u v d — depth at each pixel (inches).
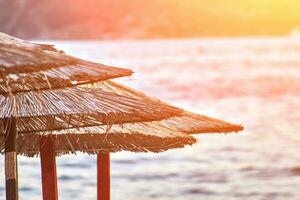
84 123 367.2
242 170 1385.3
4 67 294.8
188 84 3944.4
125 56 7214.6
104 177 406.3
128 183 1249.4
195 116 425.4
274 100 3102.9
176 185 1227.2
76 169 1400.1
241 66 5831.7
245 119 2370.8
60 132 371.9
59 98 347.3
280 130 2053.4
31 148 414.9
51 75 328.8
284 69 5457.7
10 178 346.3
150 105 360.8
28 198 1082.1
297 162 1462.8
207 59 6884.8
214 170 1389.0
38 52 310.0
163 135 383.2
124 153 1628.9
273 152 1622.8
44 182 370.0
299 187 1186.6
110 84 391.9
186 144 395.9
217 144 1759.4
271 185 1209.4
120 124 363.6
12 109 334.3
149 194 1147.9
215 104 2910.9
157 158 1551.4
